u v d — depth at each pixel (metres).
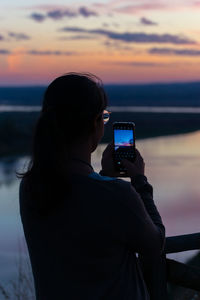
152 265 1.77
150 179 57.31
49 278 1.38
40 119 1.30
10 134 102.81
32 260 1.44
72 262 1.33
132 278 1.37
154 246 1.34
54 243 1.34
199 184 52.75
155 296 1.77
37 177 1.29
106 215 1.28
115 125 1.58
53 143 1.27
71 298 1.33
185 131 162.75
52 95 1.31
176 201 42.06
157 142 120.38
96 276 1.32
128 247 1.35
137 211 1.30
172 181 55.34
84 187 1.30
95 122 1.33
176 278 1.86
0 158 81.31
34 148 1.29
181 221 33.22
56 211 1.32
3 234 28.11
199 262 9.18
